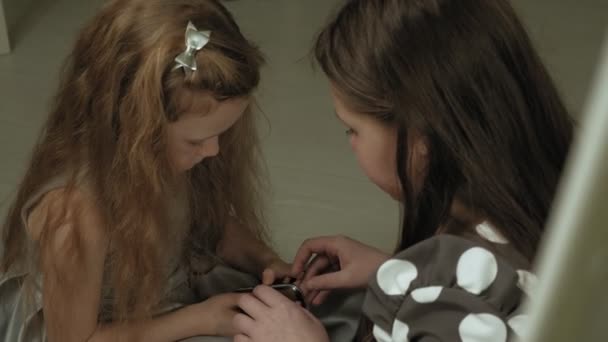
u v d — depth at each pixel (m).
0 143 2.04
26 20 2.68
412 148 0.99
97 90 1.15
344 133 2.19
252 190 1.47
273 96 2.33
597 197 0.37
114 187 1.17
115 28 1.13
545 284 0.40
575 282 0.39
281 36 2.69
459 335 0.94
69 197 1.18
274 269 1.42
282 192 1.94
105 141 1.16
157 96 1.11
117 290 1.24
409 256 0.98
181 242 1.36
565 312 0.39
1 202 1.82
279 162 2.05
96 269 1.22
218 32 1.13
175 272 1.37
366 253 1.29
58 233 1.18
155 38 1.11
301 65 2.51
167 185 1.21
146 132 1.13
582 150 0.37
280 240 1.80
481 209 0.99
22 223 1.24
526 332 0.42
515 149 0.99
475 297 0.94
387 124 1.00
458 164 0.98
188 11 1.13
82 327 1.25
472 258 0.95
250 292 1.31
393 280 0.99
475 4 0.98
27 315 1.27
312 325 1.16
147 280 1.23
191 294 1.39
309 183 1.98
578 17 2.88
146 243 1.20
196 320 1.26
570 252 0.38
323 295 1.30
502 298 0.94
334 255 1.32
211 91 1.12
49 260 1.20
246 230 1.48
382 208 1.90
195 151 1.20
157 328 1.27
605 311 0.39
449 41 0.97
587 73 2.49
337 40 1.01
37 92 2.29
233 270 1.43
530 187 1.00
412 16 0.97
